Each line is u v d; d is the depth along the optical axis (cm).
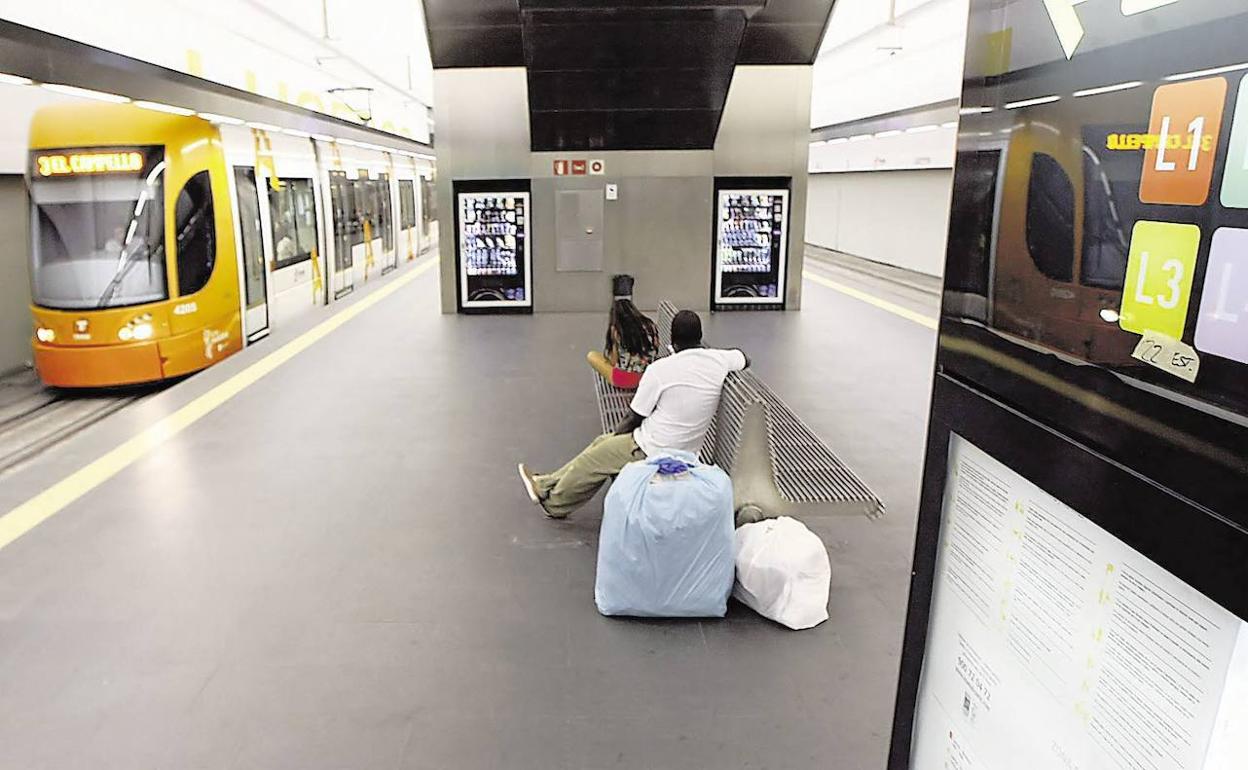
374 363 861
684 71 945
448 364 858
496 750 291
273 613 379
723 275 1184
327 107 1557
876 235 2230
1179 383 82
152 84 918
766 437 412
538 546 444
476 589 400
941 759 135
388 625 369
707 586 368
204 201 938
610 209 1147
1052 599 105
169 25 955
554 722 305
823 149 2577
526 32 846
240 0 990
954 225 125
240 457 581
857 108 1997
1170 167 83
